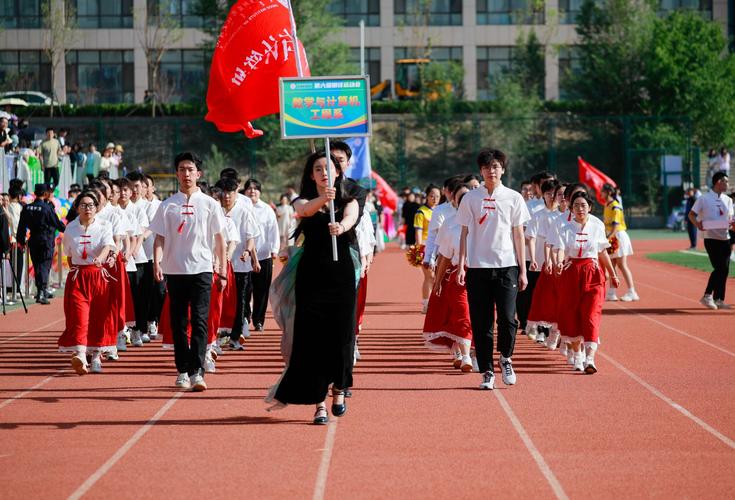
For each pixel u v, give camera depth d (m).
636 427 8.70
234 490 6.83
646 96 59.47
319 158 9.00
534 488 6.84
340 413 9.16
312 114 9.73
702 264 30.05
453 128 57.84
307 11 56.91
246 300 15.19
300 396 8.87
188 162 10.77
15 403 9.98
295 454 7.82
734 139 57.91
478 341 10.65
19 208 21.09
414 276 27.72
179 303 10.80
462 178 12.69
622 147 57.19
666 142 55.81
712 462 7.50
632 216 55.47
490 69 64.94
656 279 25.06
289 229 31.11
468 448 7.97
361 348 13.77
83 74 62.62
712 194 18.08
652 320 16.66
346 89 9.75
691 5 64.25
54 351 13.70
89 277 11.71
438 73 59.50
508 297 10.64
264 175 55.47
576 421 8.96
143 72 62.84
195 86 58.19
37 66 61.84
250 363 12.56
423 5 63.59
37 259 20.09
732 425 8.77
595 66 59.28
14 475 7.28
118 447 8.11
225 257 10.96
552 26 62.44
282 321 9.11
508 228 10.63
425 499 6.60
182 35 59.44
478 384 10.92
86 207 11.70
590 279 11.58
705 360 12.46
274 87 14.46
